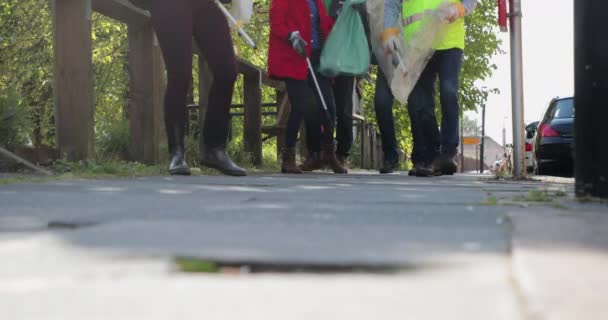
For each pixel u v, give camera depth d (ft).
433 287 3.31
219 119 18.80
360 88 59.00
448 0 22.39
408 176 23.86
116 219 6.79
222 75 18.28
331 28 26.50
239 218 6.92
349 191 12.46
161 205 8.57
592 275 3.46
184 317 2.90
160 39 17.61
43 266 4.01
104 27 46.24
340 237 5.23
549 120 41.27
